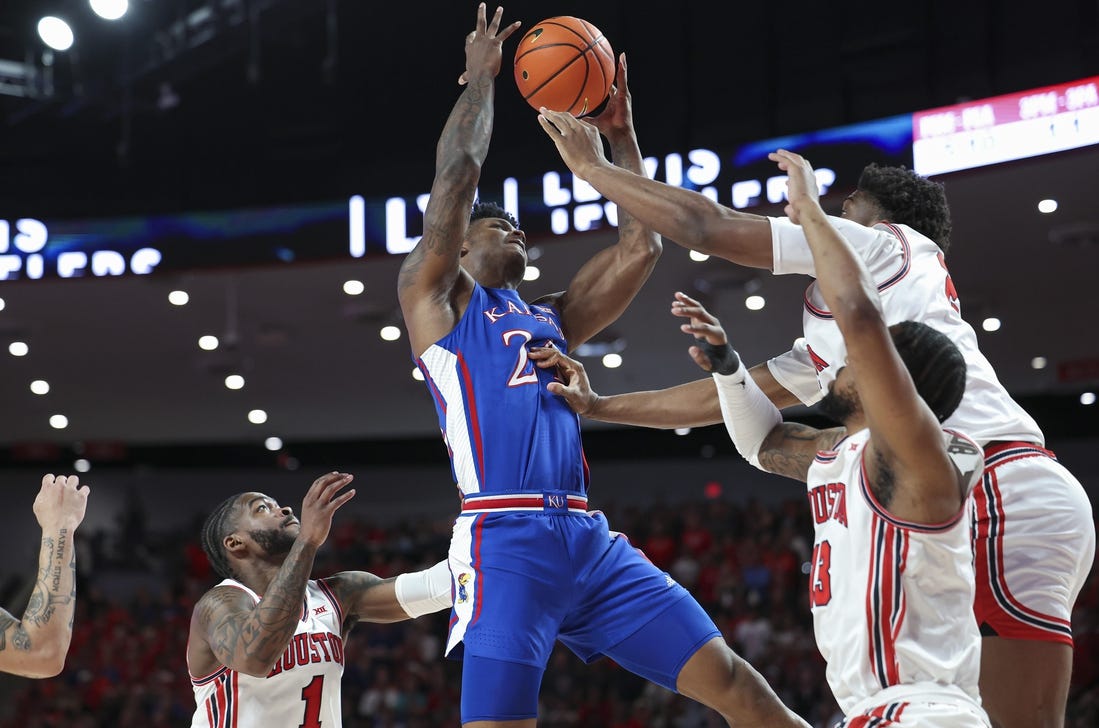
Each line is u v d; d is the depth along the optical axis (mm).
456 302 4082
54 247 13734
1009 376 19609
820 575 3230
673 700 15008
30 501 25453
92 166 15055
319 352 17844
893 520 3008
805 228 3082
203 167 14758
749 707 4023
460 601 3861
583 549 3930
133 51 13844
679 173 11617
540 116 4203
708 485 25047
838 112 12227
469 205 4043
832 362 3799
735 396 3729
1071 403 21266
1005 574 3607
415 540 22438
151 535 24438
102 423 22391
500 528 3826
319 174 14242
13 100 14781
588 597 3984
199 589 21641
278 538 4656
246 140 14656
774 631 16375
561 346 4211
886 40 12039
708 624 4062
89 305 15523
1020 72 11328
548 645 3842
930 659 2992
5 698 18984
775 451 3760
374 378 19516
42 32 11617
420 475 26250
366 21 14125
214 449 25297
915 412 2877
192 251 13461
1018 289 15023
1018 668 3604
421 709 16094
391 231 13133
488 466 3879
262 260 13258
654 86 13195
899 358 2906
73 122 15078
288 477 26125
